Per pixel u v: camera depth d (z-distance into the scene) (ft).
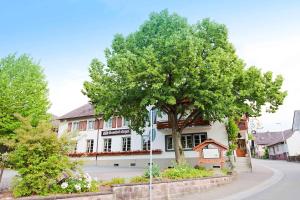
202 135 98.53
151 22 75.77
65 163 33.27
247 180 66.39
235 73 70.38
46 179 31.35
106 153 119.75
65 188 32.30
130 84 61.52
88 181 34.35
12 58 56.44
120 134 120.67
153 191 40.70
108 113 72.08
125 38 77.97
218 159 70.08
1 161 33.94
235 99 73.10
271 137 316.19
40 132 33.47
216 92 64.08
